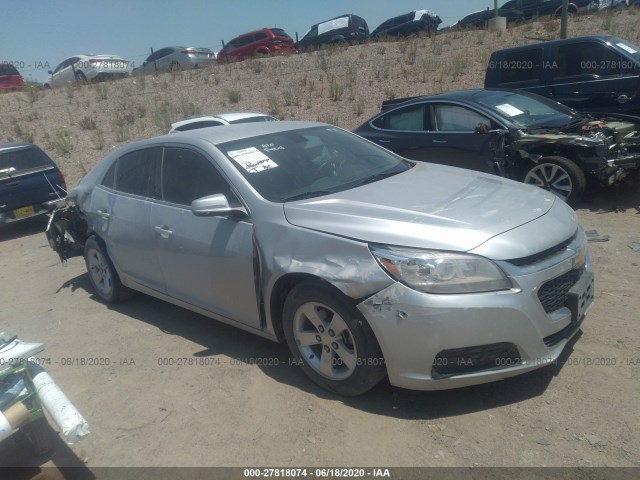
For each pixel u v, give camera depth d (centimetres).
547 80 932
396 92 1572
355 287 328
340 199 382
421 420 335
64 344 493
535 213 361
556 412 329
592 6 2095
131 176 509
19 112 1845
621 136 705
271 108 1597
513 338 315
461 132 750
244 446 330
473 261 315
